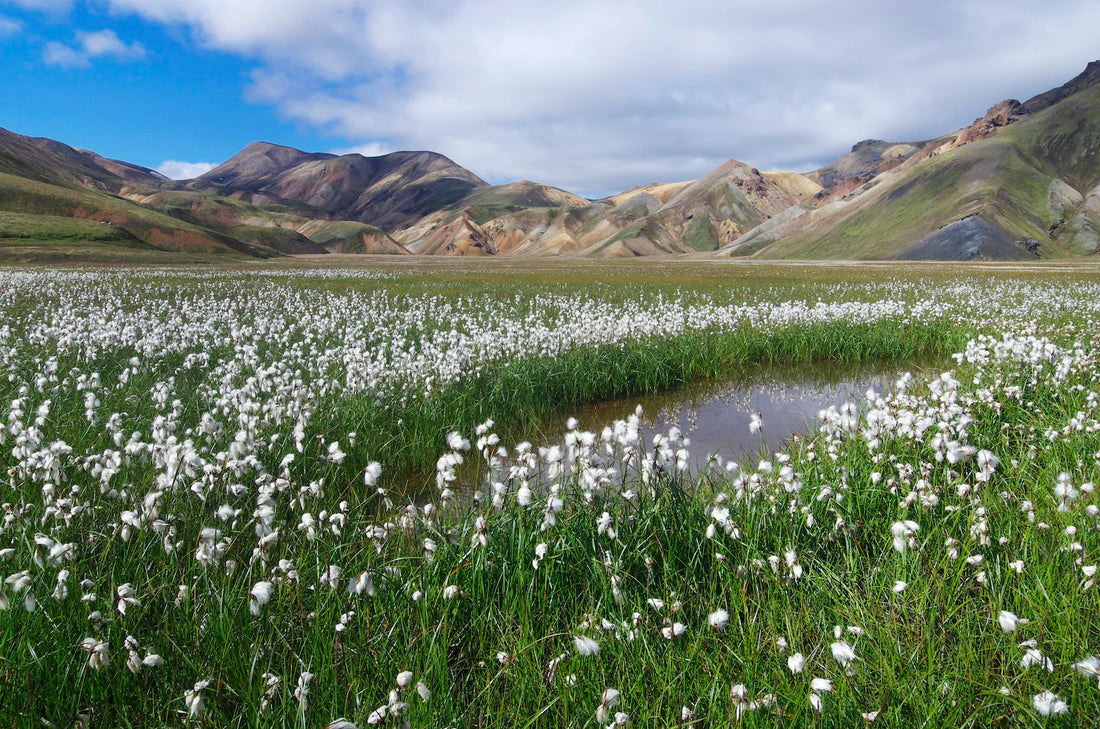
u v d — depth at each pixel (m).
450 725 3.43
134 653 3.44
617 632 4.01
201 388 10.41
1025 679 3.50
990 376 10.89
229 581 4.59
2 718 3.30
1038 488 5.89
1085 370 10.94
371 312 22.59
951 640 4.07
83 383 9.73
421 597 4.43
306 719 3.45
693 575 4.89
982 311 22.77
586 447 5.37
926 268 86.75
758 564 4.79
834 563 5.21
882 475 6.38
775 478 6.30
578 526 5.36
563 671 3.85
